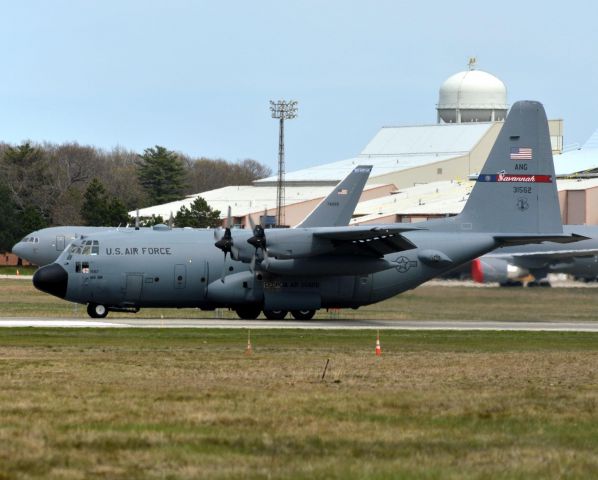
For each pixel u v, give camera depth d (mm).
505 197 176750
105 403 75125
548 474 54938
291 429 66312
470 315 180750
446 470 55438
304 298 171000
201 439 62531
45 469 54562
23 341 126438
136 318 174625
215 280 169250
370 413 72812
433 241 175000
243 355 113688
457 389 86312
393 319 180250
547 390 85875
